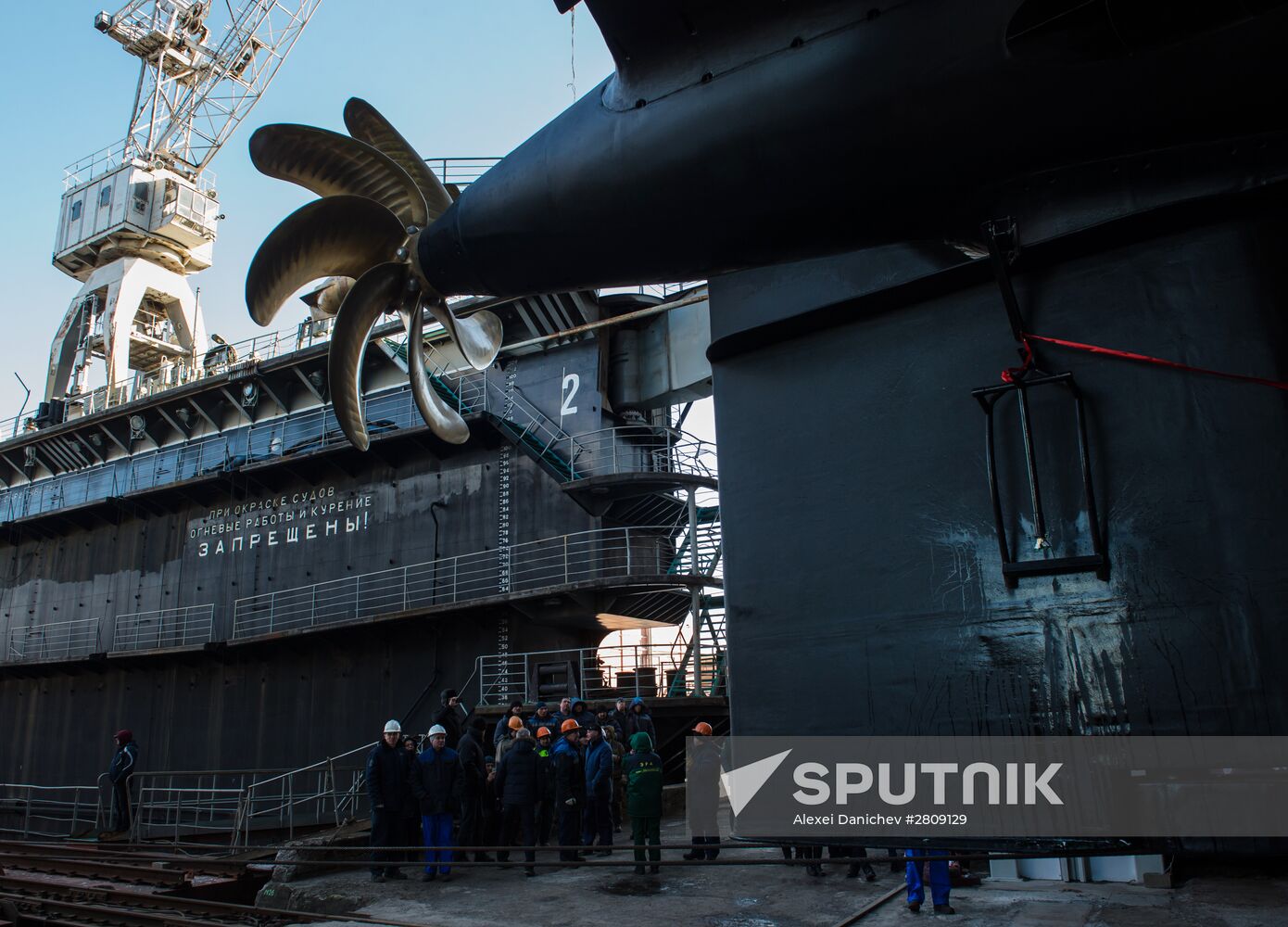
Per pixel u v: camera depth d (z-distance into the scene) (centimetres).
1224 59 345
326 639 2164
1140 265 342
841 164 423
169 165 3450
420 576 2100
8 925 960
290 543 2336
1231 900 734
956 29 385
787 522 409
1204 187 363
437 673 2014
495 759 1387
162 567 2577
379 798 1130
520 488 2033
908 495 378
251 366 2392
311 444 2317
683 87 459
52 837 1570
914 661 363
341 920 915
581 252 518
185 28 3534
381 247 590
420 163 621
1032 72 373
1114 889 814
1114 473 330
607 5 452
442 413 633
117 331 3142
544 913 907
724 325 509
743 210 458
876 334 403
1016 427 354
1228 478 311
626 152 475
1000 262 358
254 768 2209
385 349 2208
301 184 612
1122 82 361
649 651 2025
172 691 2434
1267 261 322
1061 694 329
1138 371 333
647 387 2058
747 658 408
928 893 890
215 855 1465
